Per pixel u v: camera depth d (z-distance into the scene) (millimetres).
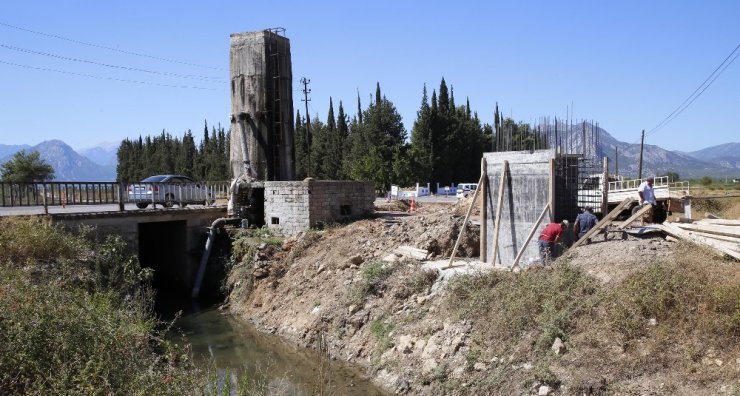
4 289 9922
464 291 13414
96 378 7750
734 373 8422
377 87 74875
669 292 9922
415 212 29500
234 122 28938
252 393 9781
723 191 42312
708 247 11352
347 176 66062
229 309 21031
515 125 58156
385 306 15305
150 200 25562
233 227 25656
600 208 18469
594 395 9148
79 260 16250
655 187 25172
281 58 29172
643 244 12703
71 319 8812
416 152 61844
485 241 16438
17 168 68688
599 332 10133
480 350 11516
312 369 14219
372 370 13352
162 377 8453
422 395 11547
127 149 124562
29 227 16312
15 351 7977
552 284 11781
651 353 9320
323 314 16531
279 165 29000
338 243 20719
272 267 21188
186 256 24719
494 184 16422
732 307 9242
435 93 65125
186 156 97625
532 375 10023
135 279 18047
